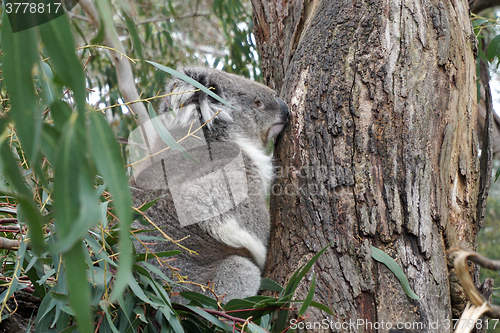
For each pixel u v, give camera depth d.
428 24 2.23
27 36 0.96
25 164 1.76
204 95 2.97
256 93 3.12
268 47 3.26
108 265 1.95
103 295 1.79
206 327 2.02
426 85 2.13
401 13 2.24
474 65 2.37
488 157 2.43
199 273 2.64
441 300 1.90
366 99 2.14
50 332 1.80
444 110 2.13
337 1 2.46
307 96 2.28
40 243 0.93
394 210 1.97
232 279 2.64
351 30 2.29
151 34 6.20
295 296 1.96
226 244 2.71
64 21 0.97
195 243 2.67
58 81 1.00
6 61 0.95
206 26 7.12
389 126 2.08
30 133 0.96
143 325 1.98
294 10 3.05
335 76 2.23
